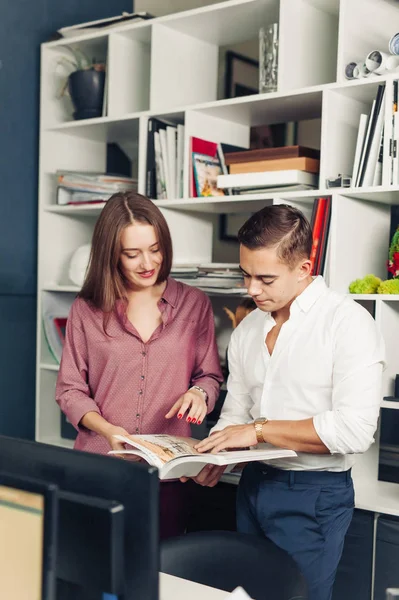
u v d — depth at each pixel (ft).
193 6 11.48
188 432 7.17
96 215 10.95
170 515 7.10
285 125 10.58
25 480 3.09
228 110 8.80
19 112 10.40
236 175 8.39
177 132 9.11
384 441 8.16
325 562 5.98
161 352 6.97
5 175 10.26
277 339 6.00
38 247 10.57
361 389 5.49
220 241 10.46
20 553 3.16
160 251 6.71
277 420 5.93
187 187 8.82
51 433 10.71
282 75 8.07
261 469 6.17
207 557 5.67
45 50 10.46
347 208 7.75
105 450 6.88
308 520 5.96
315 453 5.82
